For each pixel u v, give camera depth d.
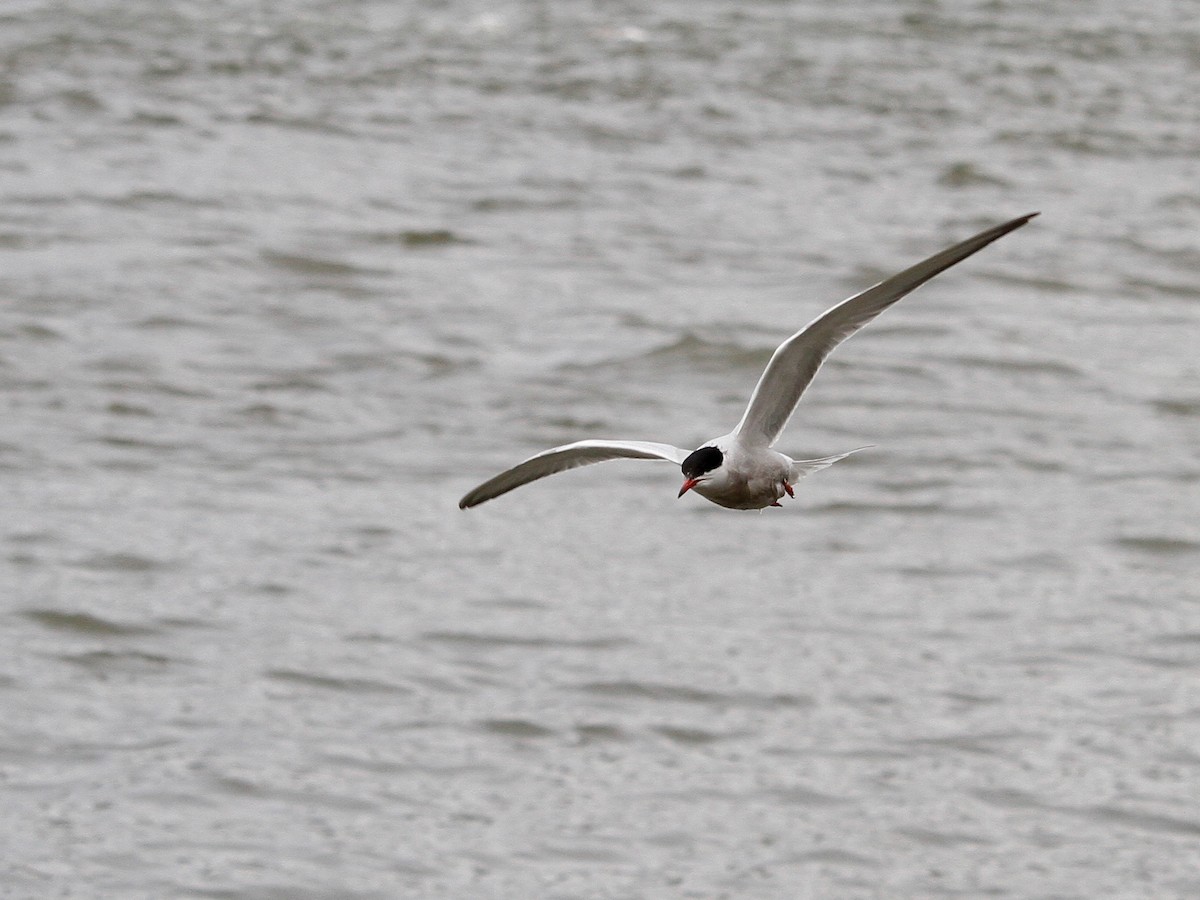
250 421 19.55
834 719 13.43
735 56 38.97
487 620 14.91
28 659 13.85
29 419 19.16
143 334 22.08
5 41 37.47
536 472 8.87
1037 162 32.69
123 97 34.00
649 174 30.95
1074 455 19.56
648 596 15.56
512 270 25.66
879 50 40.12
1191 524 17.50
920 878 11.40
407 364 21.66
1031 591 15.88
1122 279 26.42
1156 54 40.84
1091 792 12.45
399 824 11.84
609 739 13.06
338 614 14.90
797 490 18.45
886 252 27.14
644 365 21.95
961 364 22.67
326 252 25.83
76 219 26.81
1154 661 14.50
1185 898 11.22
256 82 35.53
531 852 11.53
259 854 11.41
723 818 12.05
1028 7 45.28
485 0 43.59
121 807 11.88
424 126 33.22
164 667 13.86
